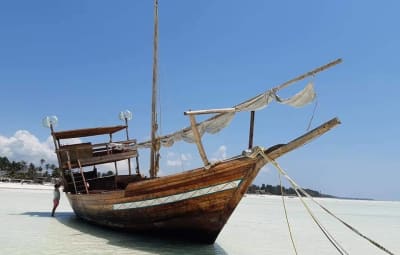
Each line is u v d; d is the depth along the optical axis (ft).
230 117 40.86
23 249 38.14
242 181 36.29
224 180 36.60
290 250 45.93
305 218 111.04
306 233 67.00
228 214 37.88
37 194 183.73
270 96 35.96
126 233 47.60
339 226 87.40
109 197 46.83
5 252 36.58
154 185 40.29
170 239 42.68
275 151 34.63
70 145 63.87
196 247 40.65
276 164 34.12
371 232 76.64
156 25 56.90
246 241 51.98
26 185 264.31
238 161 35.94
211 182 36.99
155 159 56.59
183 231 40.63
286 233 65.00
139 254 36.32
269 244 50.29
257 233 63.05
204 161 37.14
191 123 37.32
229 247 44.91
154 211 40.52
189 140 49.01
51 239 44.50
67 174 69.67
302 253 44.52
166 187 39.40
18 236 46.32
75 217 71.41
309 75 33.35
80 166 63.16
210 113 37.11
